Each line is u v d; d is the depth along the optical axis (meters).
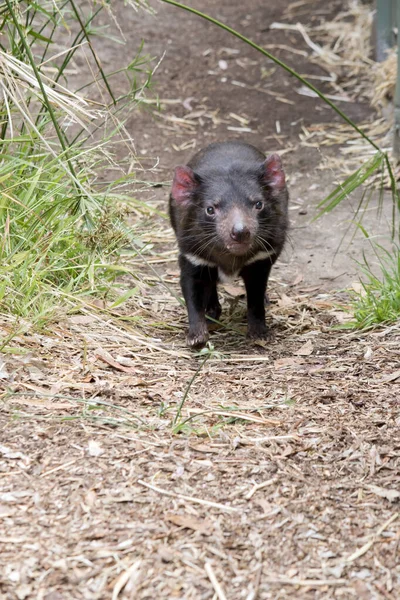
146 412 6.84
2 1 10.22
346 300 9.95
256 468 6.03
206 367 8.09
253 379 7.77
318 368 7.99
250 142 14.23
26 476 5.78
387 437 6.50
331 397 7.26
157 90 15.45
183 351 8.54
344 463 6.15
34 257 8.81
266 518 5.50
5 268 8.15
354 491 5.82
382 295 9.48
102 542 5.21
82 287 9.10
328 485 5.88
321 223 12.02
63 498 5.58
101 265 9.02
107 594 4.85
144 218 11.97
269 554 5.20
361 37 16.84
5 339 7.74
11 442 6.15
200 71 16.12
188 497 5.66
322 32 17.34
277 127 14.68
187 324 9.33
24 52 10.12
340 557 5.20
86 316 8.69
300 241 11.58
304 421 6.79
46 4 10.86
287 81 15.95
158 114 14.78
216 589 4.90
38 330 8.14
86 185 10.09
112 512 5.48
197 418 6.77
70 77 15.18
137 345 8.49
